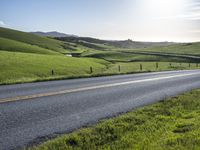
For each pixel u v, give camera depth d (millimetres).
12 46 104562
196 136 6938
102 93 13523
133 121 8719
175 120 9000
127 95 13398
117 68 62531
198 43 196625
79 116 8938
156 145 6262
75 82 17922
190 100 12680
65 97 11883
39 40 174250
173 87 17156
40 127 7559
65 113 9180
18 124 7664
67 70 47500
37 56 66438
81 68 53469
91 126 7969
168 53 136750
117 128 7777
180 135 7172
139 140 6734
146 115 9609
